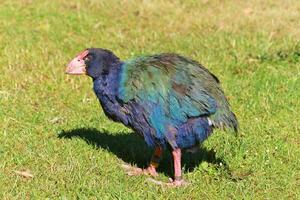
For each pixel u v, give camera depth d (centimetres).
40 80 1493
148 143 1038
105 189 1029
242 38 1758
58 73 1528
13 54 1628
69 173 1077
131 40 1767
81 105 1373
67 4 2017
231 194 1034
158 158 1098
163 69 1016
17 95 1406
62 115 1323
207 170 1111
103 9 1986
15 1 2034
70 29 1834
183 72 1017
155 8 1988
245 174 1102
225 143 1190
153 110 1004
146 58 1043
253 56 1647
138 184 1057
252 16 1930
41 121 1294
